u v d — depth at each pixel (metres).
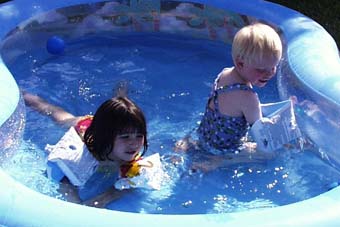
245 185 2.88
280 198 2.80
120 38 4.36
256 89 3.79
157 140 3.20
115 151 2.78
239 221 2.17
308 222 2.19
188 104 3.59
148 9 4.38
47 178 2.84
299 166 3.02
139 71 3.94
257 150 3.08
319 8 5.18
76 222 2.16
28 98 3.50
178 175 2.93
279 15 4.07
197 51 4.23
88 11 4.30
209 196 2.80
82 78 3.83
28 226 2.16
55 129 3.28
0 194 2.27
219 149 3.09
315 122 3.24
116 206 2.70
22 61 3.99
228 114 3.05
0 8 4.04
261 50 2.93
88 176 2.81
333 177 2.96
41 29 4.16
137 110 2.76
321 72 3.33
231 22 4.25
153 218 2.18
